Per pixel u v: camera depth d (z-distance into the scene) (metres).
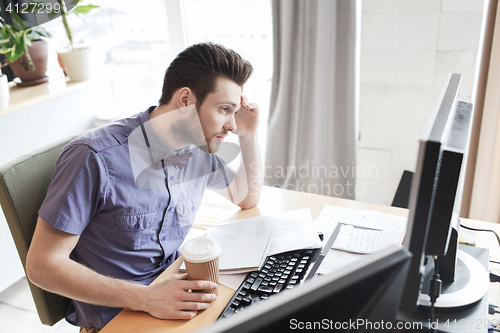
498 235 1.12
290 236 1.10
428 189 0.63
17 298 1.95
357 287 0.49
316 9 1.91
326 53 1.99
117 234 1.07
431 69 1.92
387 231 1.10
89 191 0.99
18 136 1.91
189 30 2.53
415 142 2.08
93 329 1.11
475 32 1.79
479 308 0.79
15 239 1.09
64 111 2.12
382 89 2.03
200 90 1.04
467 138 0.74
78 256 1.09
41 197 1.12
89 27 2.66
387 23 1.91
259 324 0.45
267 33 2.38
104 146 1.03
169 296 0.88
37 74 2.19
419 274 0.66
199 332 0.44
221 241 1.10
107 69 2.77
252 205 1.31
